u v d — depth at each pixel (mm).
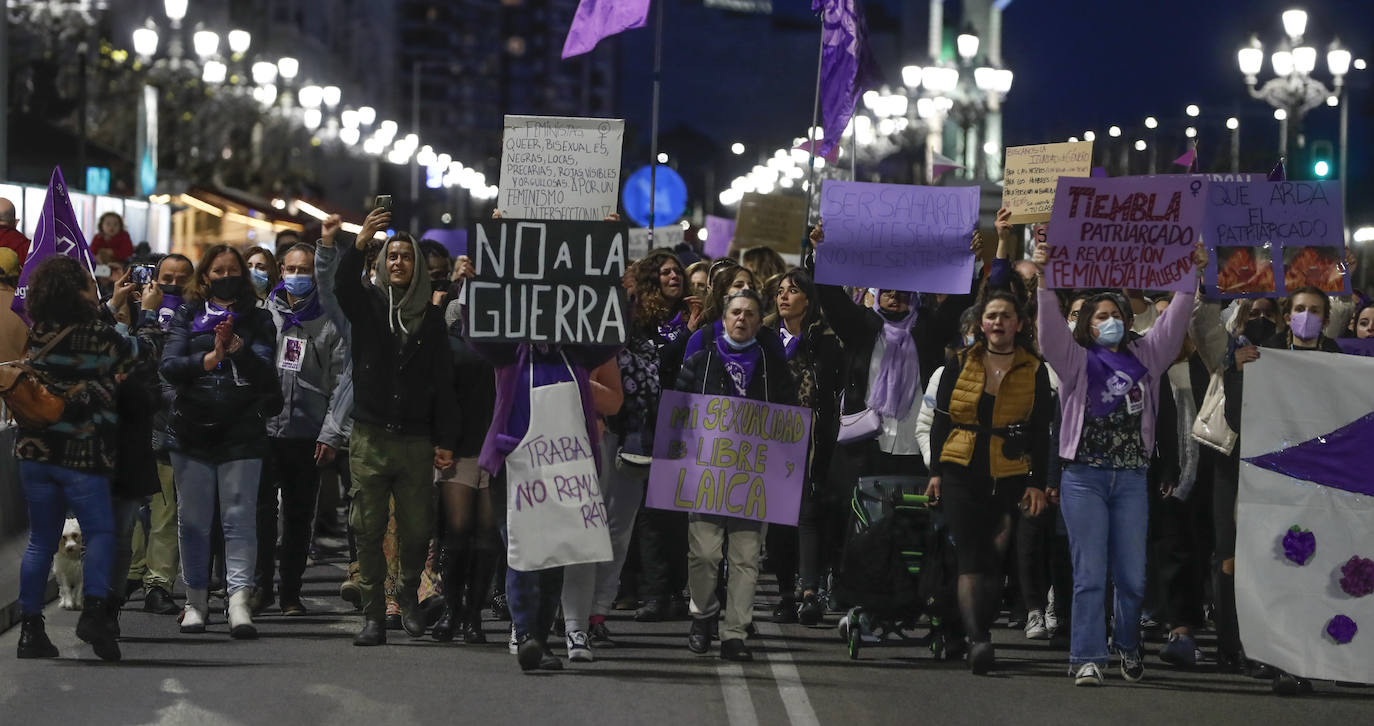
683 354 23172
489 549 21578
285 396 23734
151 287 23281
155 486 20625
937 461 20391
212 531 25188
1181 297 19875
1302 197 22000
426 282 20562
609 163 22578
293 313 23812
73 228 24344
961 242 25312
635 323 21969
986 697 18656
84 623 19453
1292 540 19703
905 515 21078
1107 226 20016
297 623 22922
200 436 21469
